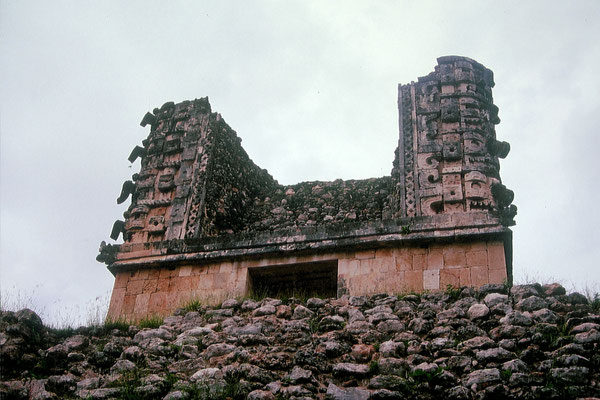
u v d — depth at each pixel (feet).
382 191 57.82
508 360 34.04
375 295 42.68
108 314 50.06
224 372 35.55
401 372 34.30
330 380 34.58
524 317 36.81
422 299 41.78
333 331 38.60
